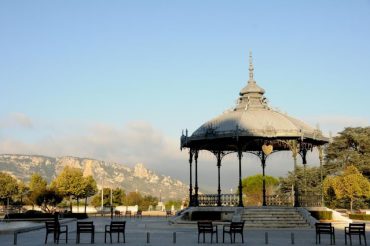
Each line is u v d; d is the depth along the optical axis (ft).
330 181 297.94
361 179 272.31
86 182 371.35
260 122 174.91
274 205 181.47
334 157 350.43
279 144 192.85
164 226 172.55
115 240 112.68
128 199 551.59
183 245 99.40
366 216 219.82
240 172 173.99
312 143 188.96
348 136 349.20
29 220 237.45
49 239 118.42
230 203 179.32
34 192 314.76
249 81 195.83
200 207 177.47
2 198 416.46
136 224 189.37
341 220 173.06
